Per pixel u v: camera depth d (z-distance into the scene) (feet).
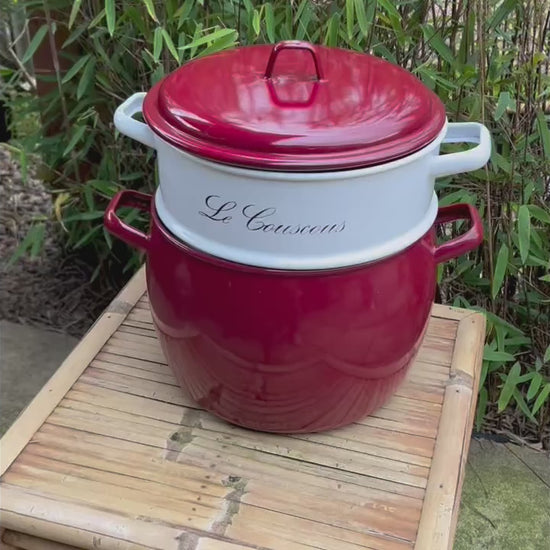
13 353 4.99
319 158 1.91
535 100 3.55
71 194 4.65
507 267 3.88
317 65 2.22
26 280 5.56
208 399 2.53
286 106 2.07
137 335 3.06
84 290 5.46
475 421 4.41
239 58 2.42
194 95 2.14
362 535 2.22
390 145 1.98
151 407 2.70
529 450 4.46
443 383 2.84
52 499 2.29
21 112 4.72
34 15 4.42
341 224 2.03
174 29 3.66
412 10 3.66
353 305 2.18
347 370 2.32
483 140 2.29
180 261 2.25
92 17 3.95
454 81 3.52
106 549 2.19
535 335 4.35
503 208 3.86
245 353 2.27
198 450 2.52
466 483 4.21
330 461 2.48
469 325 3.18
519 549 3.82
